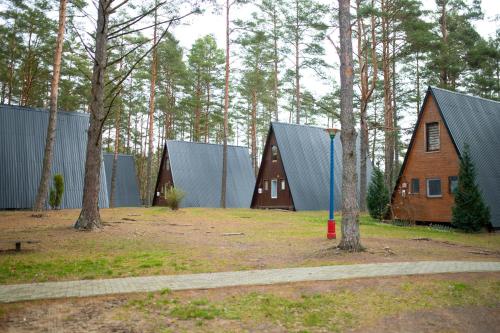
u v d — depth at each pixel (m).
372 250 12.12
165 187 45.72
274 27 41.84
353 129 12.28
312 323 5.98
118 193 48.31
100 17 16.55
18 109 29.25
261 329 5.70
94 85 16.22
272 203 37.38
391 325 6.04
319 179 36.75
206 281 8.22
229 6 34.59
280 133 37.53
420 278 8.64
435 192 24.64
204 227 19.00
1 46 35.31
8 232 14.73
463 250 13.49
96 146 16.19
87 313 6.15
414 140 25.95
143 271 9.12
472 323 6.23
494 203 22.06
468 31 34.16
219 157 47.53
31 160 28.05
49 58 36.59
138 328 5.57
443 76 33.41
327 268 9.60
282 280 8.33
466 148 21.75
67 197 28.31
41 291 7.26
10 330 5.34
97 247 12.20
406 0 24.20
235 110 55.38
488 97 37.00
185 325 5.73
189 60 49.75
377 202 26.53
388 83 29.94
